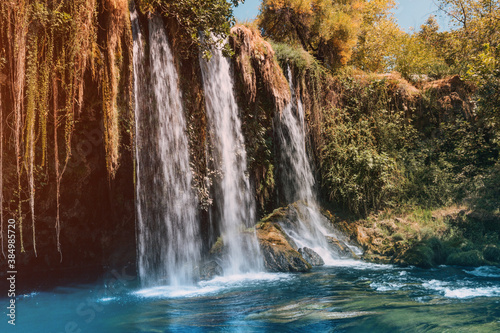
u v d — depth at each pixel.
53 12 6.65
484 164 13.10
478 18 16.61
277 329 4.90
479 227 10.70
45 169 8.07
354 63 18.50
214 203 10.61
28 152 7.22
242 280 8.26
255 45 11.35
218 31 9.60
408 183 12.89
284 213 11.45
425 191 12.62
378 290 6.84
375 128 13.72
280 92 11.74
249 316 5.52
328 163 13.06
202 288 7.67
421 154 13.56
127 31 7.92
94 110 8.38
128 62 7.96
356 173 12.75
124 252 9.48
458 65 16.19
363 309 5.61
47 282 8.23
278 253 9.28
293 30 15.97
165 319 5.57
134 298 7.10
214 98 10.63
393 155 13.52
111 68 7.54
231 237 9.90
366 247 11.12
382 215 12.34
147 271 8.84
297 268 9.02
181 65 9.67
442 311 5.29
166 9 9.07
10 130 6.97
